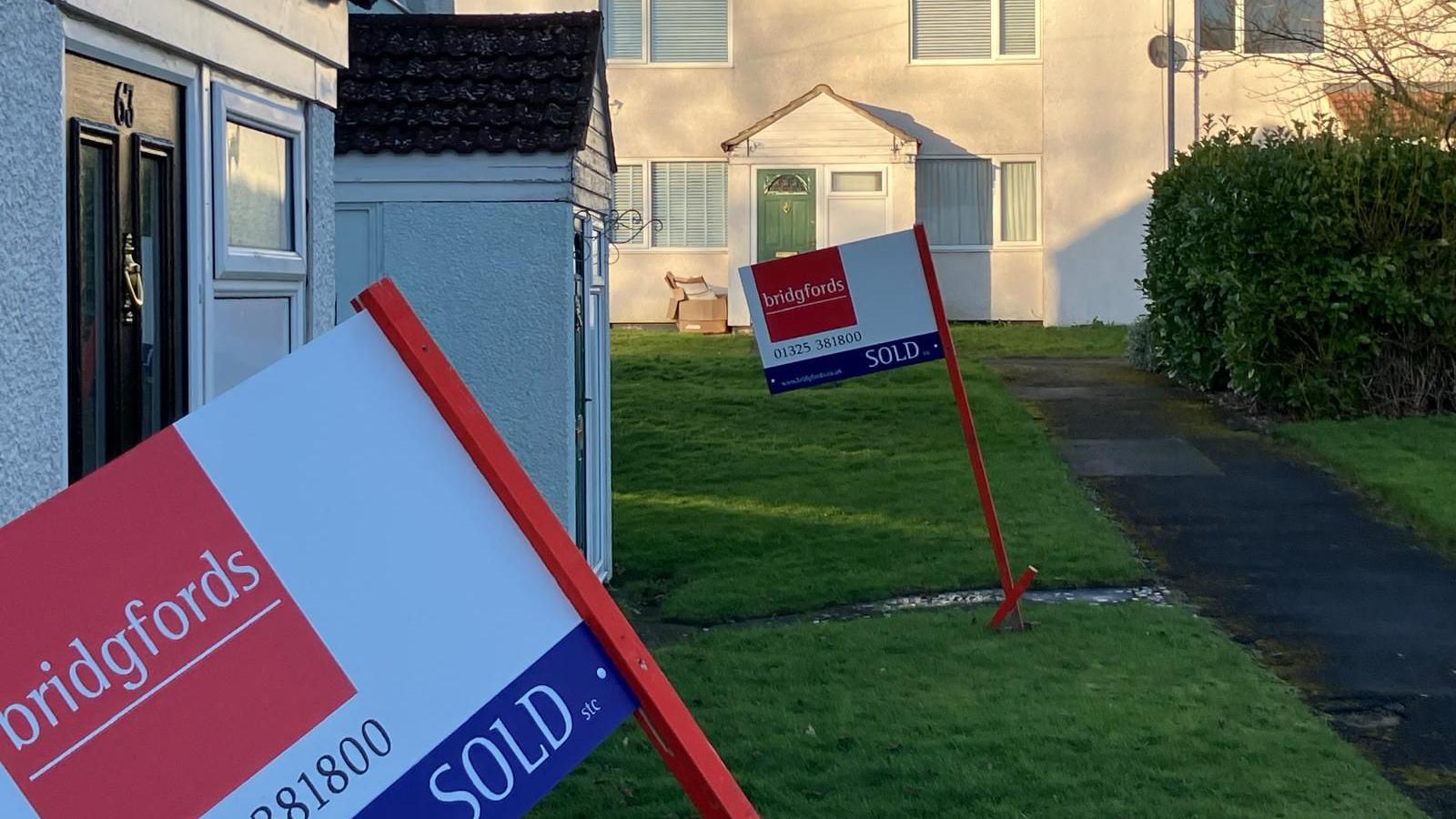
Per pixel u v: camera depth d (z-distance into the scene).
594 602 2.38
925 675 7.14
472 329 8.66
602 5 25.33
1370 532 10.49
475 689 2.37
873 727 6.27
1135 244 25.12
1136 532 10.71
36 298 3.29
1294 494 11.77
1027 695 6.76
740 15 25.27
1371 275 14.57
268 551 2.32
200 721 2.26
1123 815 5.23
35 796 2.20
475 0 25.12
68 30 3.47
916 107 25.39
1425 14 18.64
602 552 9.76
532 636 2.39
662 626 8.60
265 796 2.28
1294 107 24.19
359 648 2.34
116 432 3.82
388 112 8.62
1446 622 8.25
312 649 2.32
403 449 2.39
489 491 2.40
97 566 2.25
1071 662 7.36
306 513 2.35
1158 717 6.40
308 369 2.38
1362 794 5.48
